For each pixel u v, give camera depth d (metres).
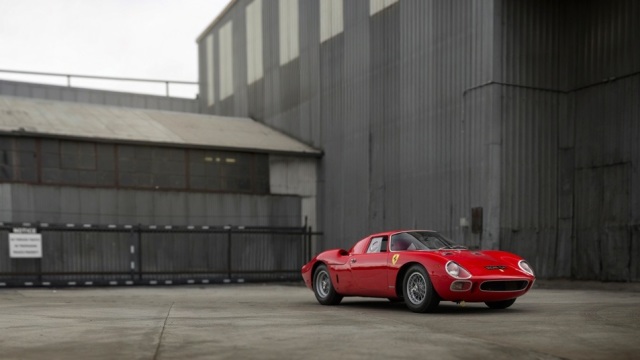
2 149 19.12
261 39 30.30
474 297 7.66
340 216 22.34
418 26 18.66
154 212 21.11
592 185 15.76
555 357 4.64
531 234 15.87
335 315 7.87
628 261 14.75
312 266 10.21
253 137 25.34
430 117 17.92
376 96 20.59
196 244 21.16
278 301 11.23
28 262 18.61
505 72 15.85
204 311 8.71
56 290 16.97
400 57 19.44
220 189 22.30
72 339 5.60
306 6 25.80
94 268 19.64
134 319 7.45
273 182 23.08
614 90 15.31
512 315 7.53
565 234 16.23
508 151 15.78
